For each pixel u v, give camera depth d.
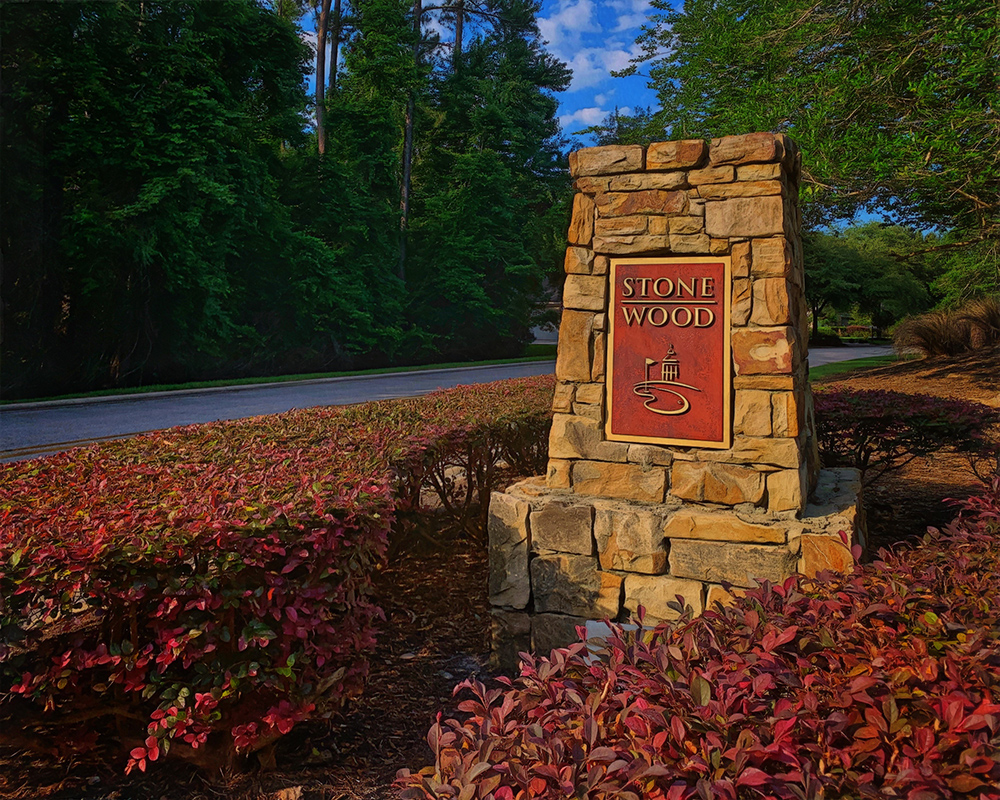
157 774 2.46
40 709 2.44
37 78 14.70
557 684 1.53
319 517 2.46
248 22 19.36
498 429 5.13
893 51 10.72
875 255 44.03
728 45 12.84
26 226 14.94
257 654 2.38
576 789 1.13
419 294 29.95
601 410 3.67
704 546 3.33
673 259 3.51
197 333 18.41
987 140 9.77
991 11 9.54
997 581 1.86
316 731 2.82
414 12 32.69
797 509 3.27
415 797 1.29
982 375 12.17
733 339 3.38
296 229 24.09
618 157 3.59
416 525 4.80
